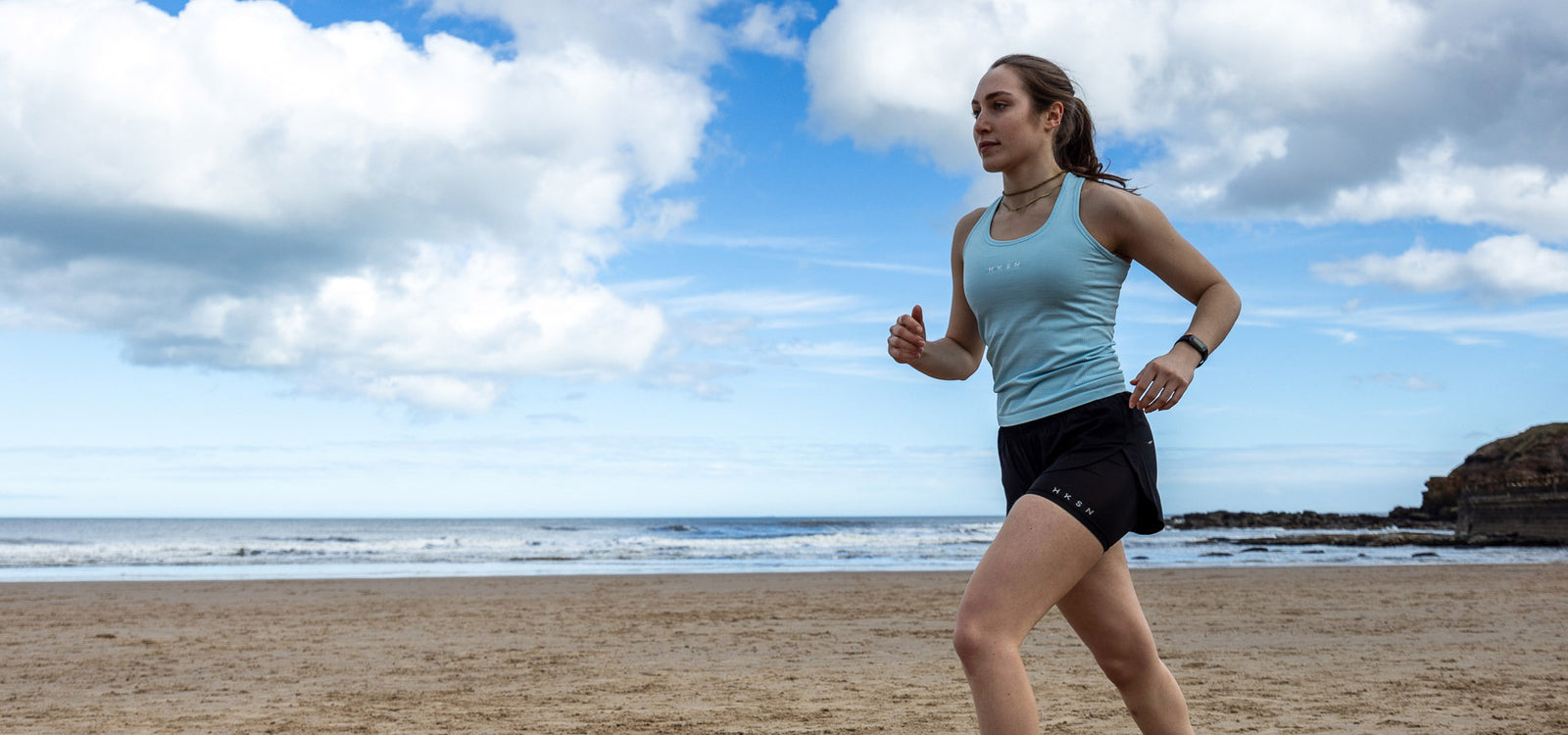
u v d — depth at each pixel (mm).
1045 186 2156
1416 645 6531
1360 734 3664
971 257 2193
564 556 26797
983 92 2170
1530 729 3730
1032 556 1822
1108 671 2156
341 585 13422
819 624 8281
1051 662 5836
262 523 112000
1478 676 5105
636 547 33125
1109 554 2084
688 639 7258
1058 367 2025
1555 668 5398
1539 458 58375
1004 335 2123
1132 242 2021
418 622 8586
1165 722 2146
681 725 3961
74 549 28906
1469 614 8648
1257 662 5707
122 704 4629
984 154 2170
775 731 3834
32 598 11203
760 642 7055
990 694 1765
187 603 10633
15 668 5859
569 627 8141
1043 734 3736
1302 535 48312
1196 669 5438
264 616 9156
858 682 5145
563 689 4965
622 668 5738
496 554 27922
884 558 25844
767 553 28703
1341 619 8266
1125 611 2082
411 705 4523
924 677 5316
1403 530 58656
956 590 12289
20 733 3945
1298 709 4191
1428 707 4227
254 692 4949
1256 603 10023
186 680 5363
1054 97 2148
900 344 2328
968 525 81875
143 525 96188
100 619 8852
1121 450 1942
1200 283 2008
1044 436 2029
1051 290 2029
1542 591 11453
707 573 16609
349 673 5602
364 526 92438
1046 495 1879
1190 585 12789
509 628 8078
